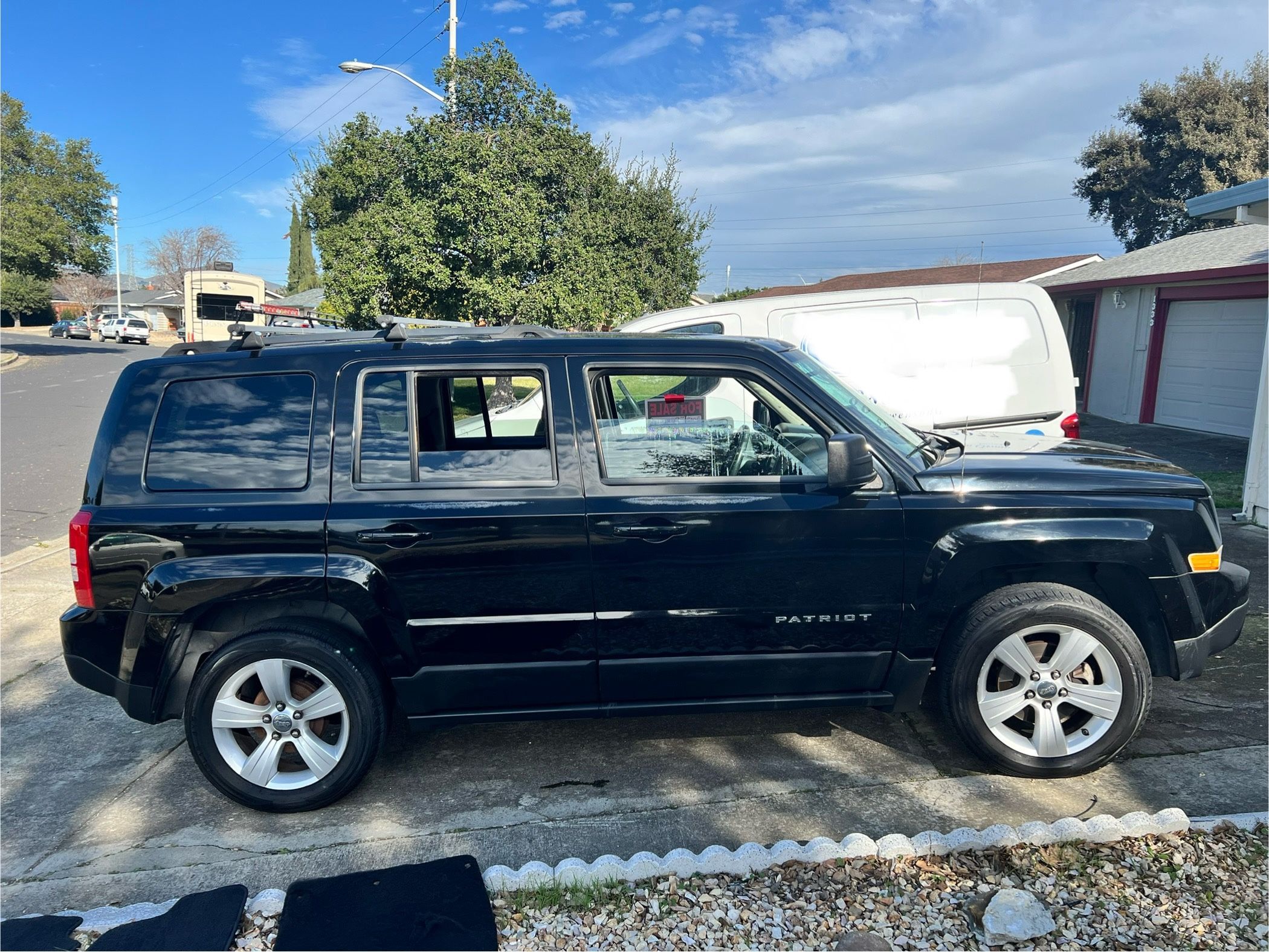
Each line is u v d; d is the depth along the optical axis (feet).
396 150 56.03
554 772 11.81
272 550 10.62
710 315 21.94
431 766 12.12
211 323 162.40
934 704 13.52
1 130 94.32
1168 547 10.83
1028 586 11.03
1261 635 15.49
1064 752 10.91
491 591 10.71
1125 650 10.62
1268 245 40.96
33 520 28.84
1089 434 42.70
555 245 55.31
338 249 65.00
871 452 10.69
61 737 13.42
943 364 20.99
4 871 10.00
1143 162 96.27
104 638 10.82
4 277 99.71
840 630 10.97
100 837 10.68
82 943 8.48
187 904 8.95
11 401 63.52
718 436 11.15
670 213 90.07
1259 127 89.92
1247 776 10.93
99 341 163.02
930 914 8.49
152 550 10.64
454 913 8.65
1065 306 58.70
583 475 10.85
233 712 10.87
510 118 56.59
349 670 10.73
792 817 10.42
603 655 10.96
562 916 8.68
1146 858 9.14
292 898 8.96
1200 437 40.34
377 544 10.57
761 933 8.34
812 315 21.47
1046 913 8.29
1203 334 42.70
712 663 11.00
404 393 11.06
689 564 10.71
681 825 10.37
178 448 10.98
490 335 11.62
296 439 10.98
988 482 10.95
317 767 10.93
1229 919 8.24
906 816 10.36
